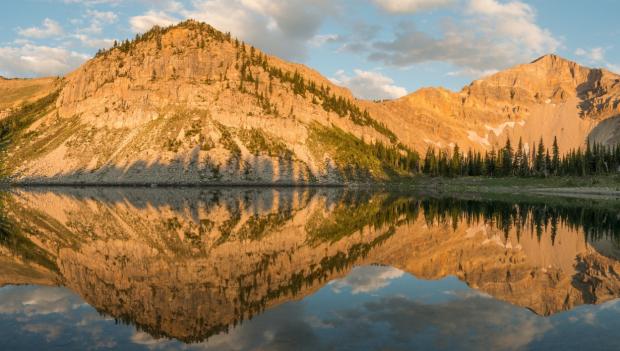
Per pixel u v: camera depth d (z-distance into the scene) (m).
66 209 84.69
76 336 20.58
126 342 19.73
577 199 132.88
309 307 25.19
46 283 30.62
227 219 70.44
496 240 53.72
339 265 37.91
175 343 19.59
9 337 20.48
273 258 40.38
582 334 21.28
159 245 46.28
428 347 19.19
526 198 137.38
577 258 43.50
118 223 64.00
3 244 46.16
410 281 32.59
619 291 30.67
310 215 78.81
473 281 33.06
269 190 171.75
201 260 38.97
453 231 60.50
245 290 28.98
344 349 18.80
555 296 28.98
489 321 23.17
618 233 61.16
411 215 81.25
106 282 30.95
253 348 18.89
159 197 121.56
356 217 76.69
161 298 26.94
